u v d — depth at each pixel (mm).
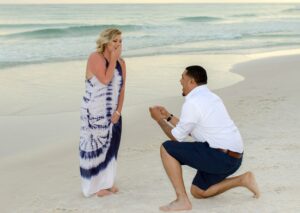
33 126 8617
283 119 8023
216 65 16891
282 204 4508
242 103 9516
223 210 4391
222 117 4191
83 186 4875
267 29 38094
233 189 4957
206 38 29656
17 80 13781
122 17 54562
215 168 4227
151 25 40969
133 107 9867
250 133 7215
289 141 6688
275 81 12367
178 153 4262
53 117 9352
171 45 25094
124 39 28953
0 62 17641
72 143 7500
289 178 5230
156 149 6762
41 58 19141
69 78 14242
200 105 4145
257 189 4566
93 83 4691
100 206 4637
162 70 15539
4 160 6629
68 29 32000
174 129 4254
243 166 5668
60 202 4812
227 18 56531
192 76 4234
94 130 4770
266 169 5551
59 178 5691
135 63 17250
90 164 4820
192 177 5469
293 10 81062
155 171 5723
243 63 17547
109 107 4809
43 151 7082
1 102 10758
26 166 6324
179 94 11586
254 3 130500
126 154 6551
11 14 51906
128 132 7867
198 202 4605
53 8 66000
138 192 5008
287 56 20047
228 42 27125
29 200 4938
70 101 10969
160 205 4602
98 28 33625
